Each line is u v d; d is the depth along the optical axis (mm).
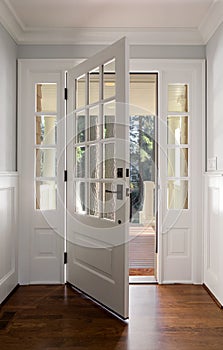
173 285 3777
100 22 3521
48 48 3795
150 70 3812
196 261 3811
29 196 3791
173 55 3807
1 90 3254
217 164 3371
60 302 3260
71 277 3711
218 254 3264
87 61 3404
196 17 3398
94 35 3736
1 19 3180
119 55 2902
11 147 3596
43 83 3811
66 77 3809
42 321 2832
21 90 3766
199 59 3795
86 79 3434
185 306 3168
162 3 3125
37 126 3832
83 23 3543
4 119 3354
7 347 2408
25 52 3789
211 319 2889
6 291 3342
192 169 3820
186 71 3834
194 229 3814
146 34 3729
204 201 3756
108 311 3049
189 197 3834
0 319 2873
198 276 3811
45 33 3705
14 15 3318
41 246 3811
